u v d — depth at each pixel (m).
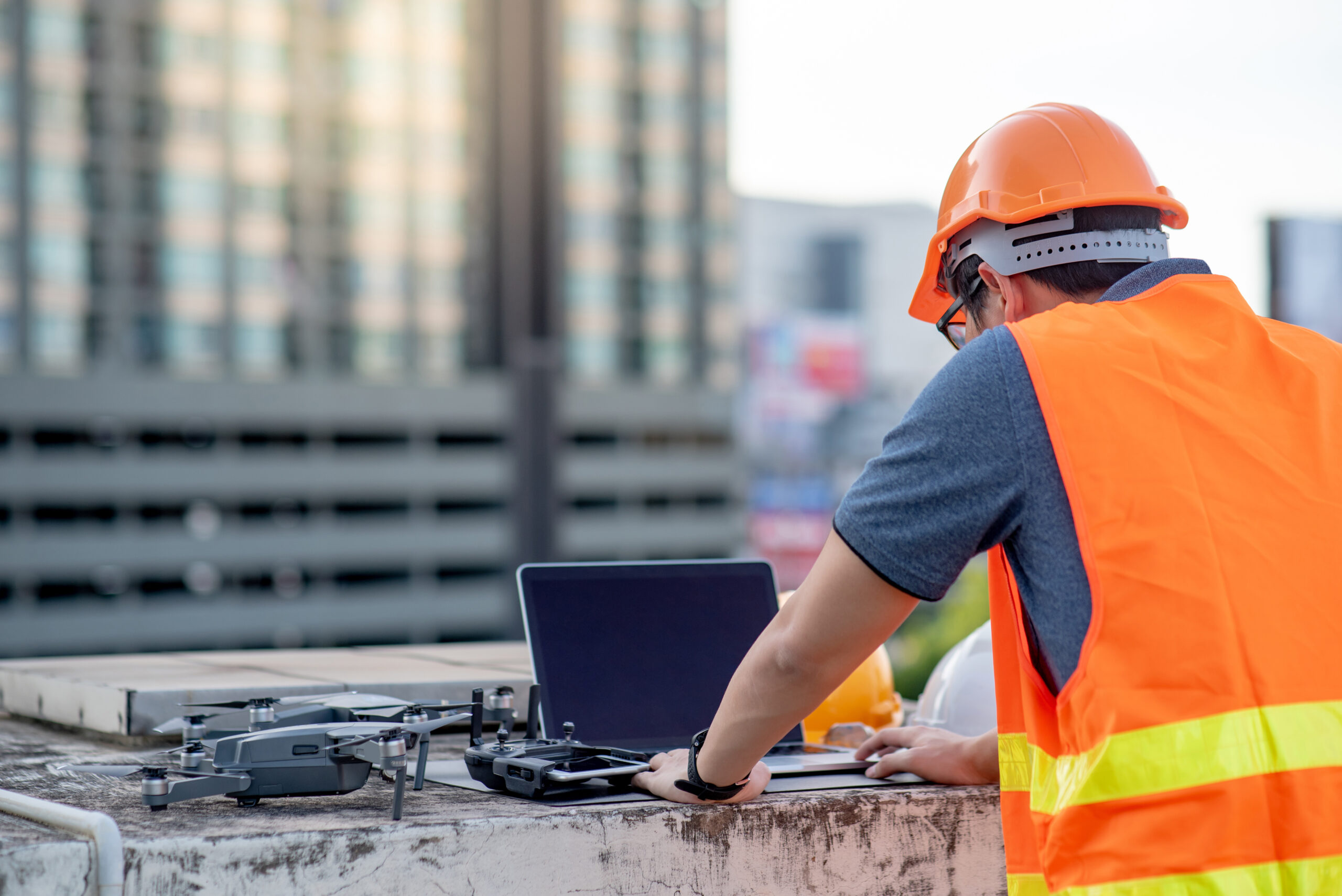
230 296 83.12
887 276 141.12
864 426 136.38
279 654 2.78
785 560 127.69
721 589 2.01
